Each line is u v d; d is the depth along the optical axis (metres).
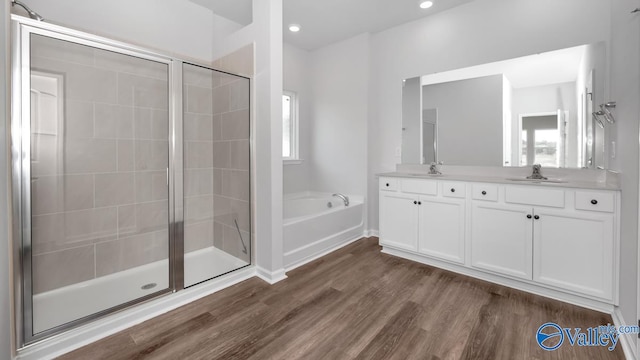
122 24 2.41
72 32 1.73
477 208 2.36
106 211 2.18
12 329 1.44
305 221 2.81
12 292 1.46
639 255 1.36
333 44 3.84
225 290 2.24
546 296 2.09
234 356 1.50
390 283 2.34
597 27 2.20
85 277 2.08
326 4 2.85
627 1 1.63
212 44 2.99
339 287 2.28
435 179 2.59
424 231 2.69
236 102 2.56
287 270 2.62
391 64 3.43
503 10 2.65
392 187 2.93
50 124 1.84
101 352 1.53
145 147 2.25
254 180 2.50
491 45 2.72
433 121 3.12
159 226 2.25
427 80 3.15
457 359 1.46
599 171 2.18
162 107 2.23
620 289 1.72
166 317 1.86
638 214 1.40
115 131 2.18
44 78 1.76
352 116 3.70
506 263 2.23
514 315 1.86
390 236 2.96
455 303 2.02
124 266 2.26
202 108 2.63
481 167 2.82
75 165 2.01
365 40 3.52
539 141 2.48
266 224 2.41
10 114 1.50
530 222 2.10
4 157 1.40
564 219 1.96
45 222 1.86
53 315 1.69
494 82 2.71
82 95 2.00
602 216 1.82
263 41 2.38
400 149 3.40
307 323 1.79
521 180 2.31
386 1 2.80
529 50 2.52
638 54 1.44
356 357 1.48
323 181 4.04
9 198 1.45
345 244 3.36
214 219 2.73
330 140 3.94
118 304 1.83
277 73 2.38
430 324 1.77
